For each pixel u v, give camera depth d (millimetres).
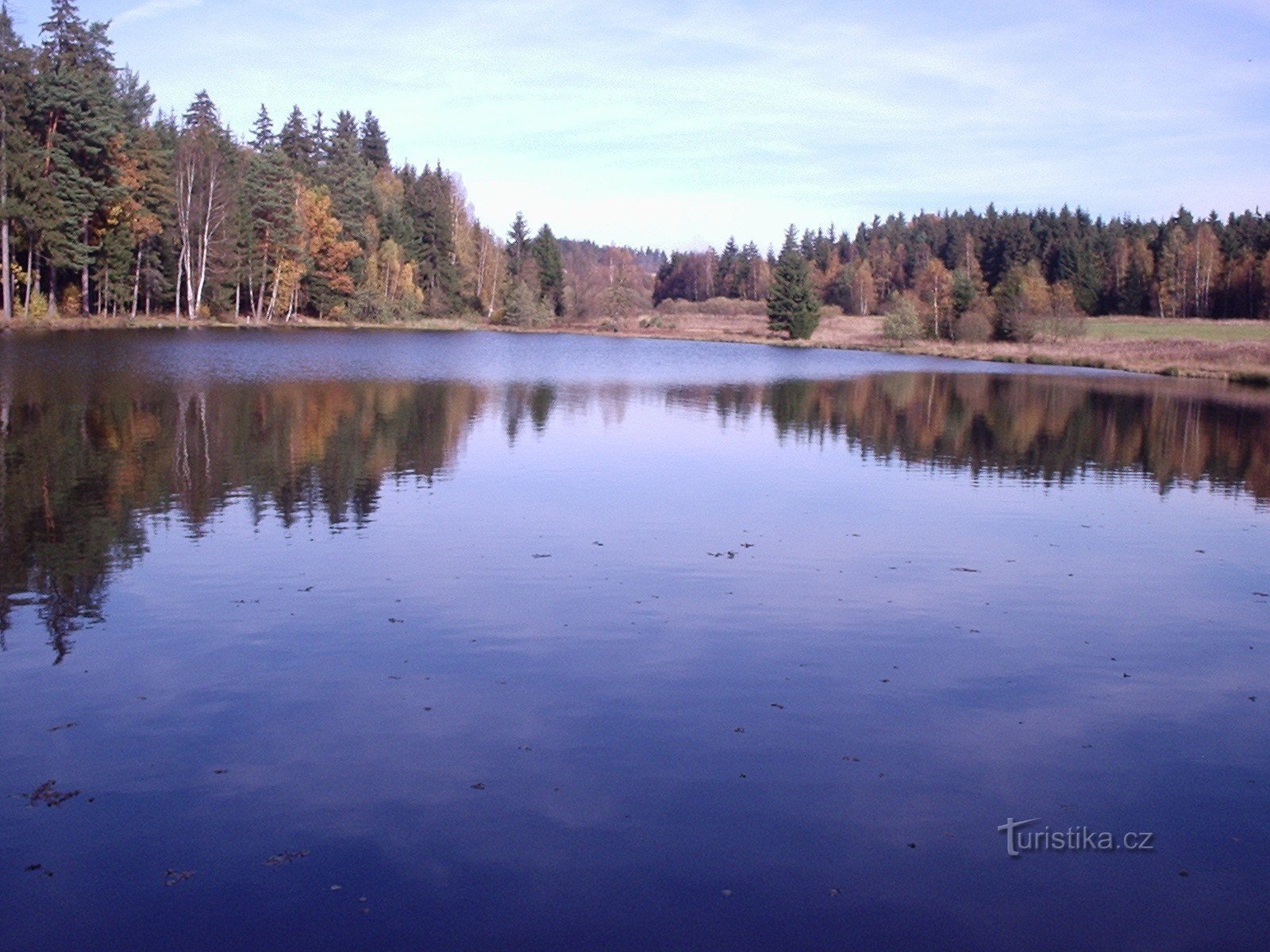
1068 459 25641
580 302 112625
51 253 52875
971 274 125750
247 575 12812
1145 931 6195
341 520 16031
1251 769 8344
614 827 7086
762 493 19469
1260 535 17266
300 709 8859
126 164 61062
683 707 9133
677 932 5996
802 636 11156
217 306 73062
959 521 17516
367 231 89688
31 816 7062
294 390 34469
